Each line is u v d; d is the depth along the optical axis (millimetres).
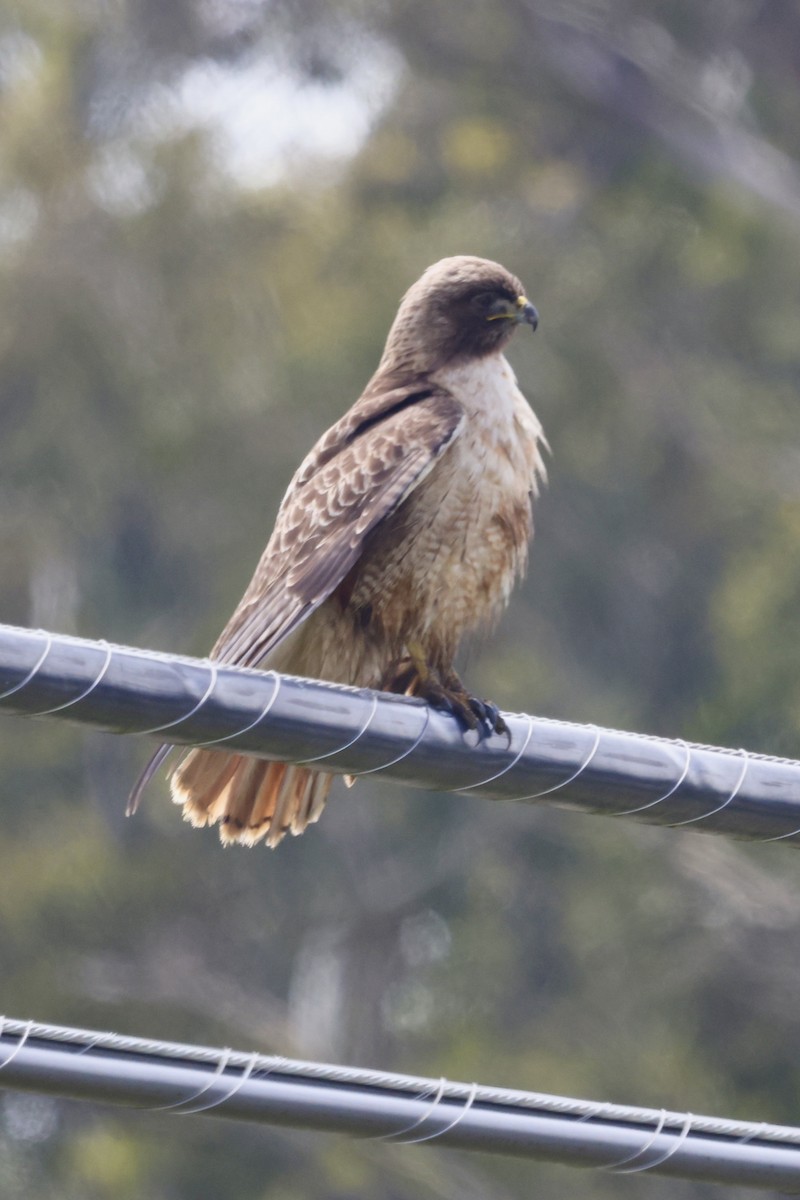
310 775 5941
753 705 16766
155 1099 4441
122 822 18391
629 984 16812
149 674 4320
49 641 4207
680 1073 16016
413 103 18484
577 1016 16906
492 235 18516
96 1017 17016
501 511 6469
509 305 6934
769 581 16906
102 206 18469
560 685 18312
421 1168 15656
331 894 18266
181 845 18000
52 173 18359
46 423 18375
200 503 18406
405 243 18188
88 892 17266
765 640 16750
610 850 16922
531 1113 4738
